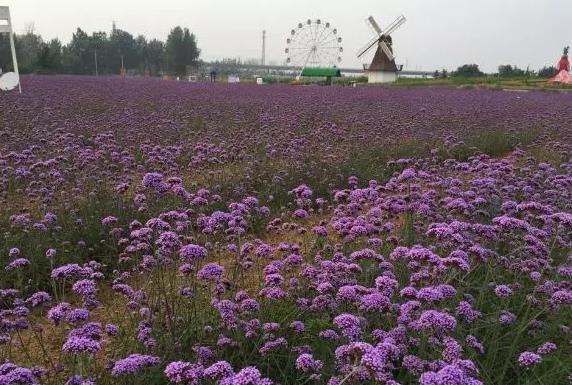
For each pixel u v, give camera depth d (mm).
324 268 5184
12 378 3113
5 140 11445
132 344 4355
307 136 13633
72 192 8148
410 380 3777
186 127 15133
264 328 4320
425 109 21906
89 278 4930
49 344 4879
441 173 10023
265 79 84938
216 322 4602
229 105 21734
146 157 10828
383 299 4094
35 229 6535
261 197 8875
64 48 109438
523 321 4473
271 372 4195
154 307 4750
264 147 12188
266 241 7484
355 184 8938
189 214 7039
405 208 6691
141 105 20375
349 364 3604
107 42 118312
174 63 119625
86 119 15320
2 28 22344
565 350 4410
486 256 5426
